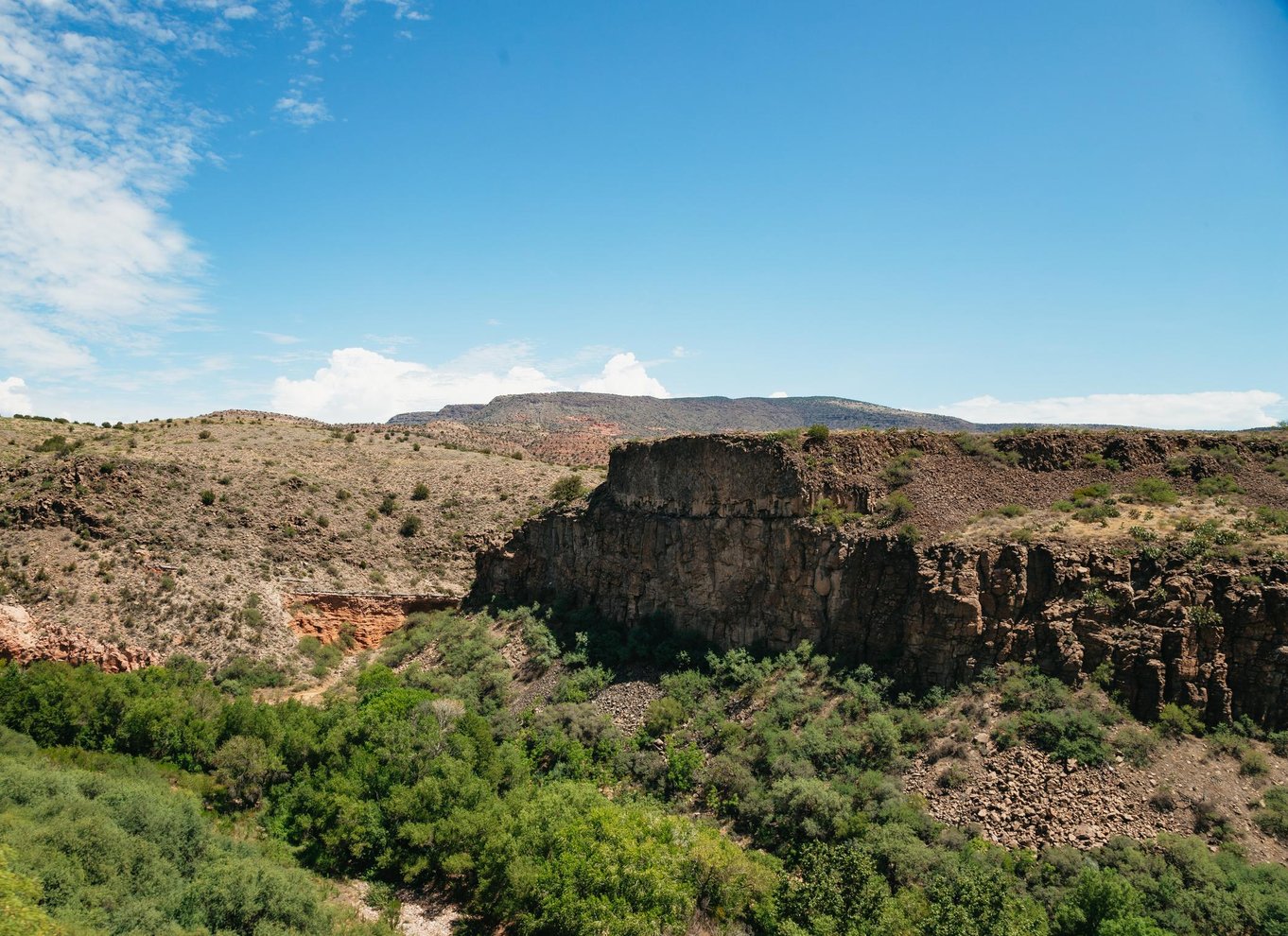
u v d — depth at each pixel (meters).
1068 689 38.41
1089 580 40.88
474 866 40.91
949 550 44.81
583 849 36.41
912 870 33.00
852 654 47.38
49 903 30.86
